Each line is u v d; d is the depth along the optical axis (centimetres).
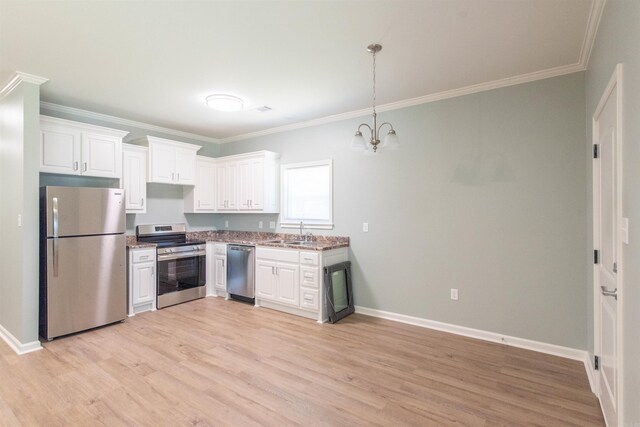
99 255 366
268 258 441
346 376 264
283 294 425
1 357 295
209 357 297
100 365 281
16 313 319
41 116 344
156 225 498
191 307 450
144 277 427
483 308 339
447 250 360
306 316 409
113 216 379
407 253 386
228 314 420
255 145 541
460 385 250
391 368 277
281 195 504
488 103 335
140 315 415
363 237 421
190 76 313
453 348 317
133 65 290
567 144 296
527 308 316
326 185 462
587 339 287
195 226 560
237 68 297
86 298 355
